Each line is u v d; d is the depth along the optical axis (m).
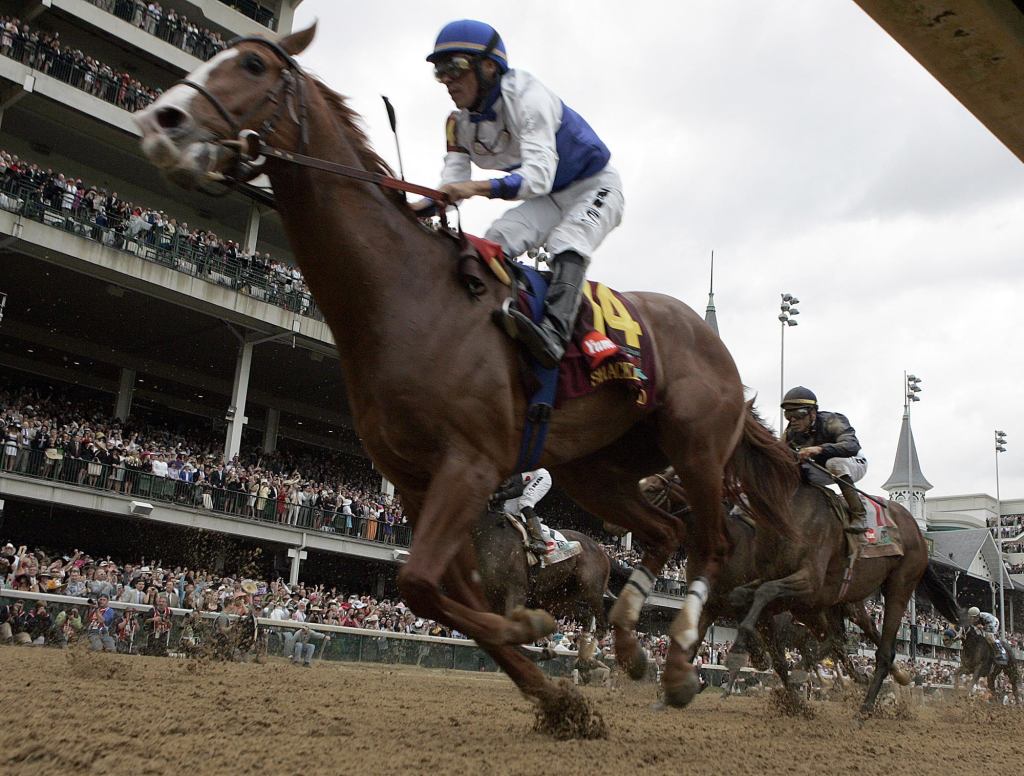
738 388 4.40
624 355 3.75
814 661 9.94
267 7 26.33
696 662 14.83
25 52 19.69
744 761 3.43
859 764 3.54
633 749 3.47
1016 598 51.38
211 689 5.64
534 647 10.32
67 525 22.44
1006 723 7.26
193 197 25.22
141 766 2.68
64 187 19.03
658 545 4.43
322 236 3.27
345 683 7.87
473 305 3.40
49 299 23.02
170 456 20.14
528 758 3.11
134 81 21.66
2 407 19.09
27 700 4.18
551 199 3.99
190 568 20.48
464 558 3.69
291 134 3.28
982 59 2.28
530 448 3.58
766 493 5.29
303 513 21.05
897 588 7.35
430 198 3.50
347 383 3.42
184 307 22.62
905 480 61.47
